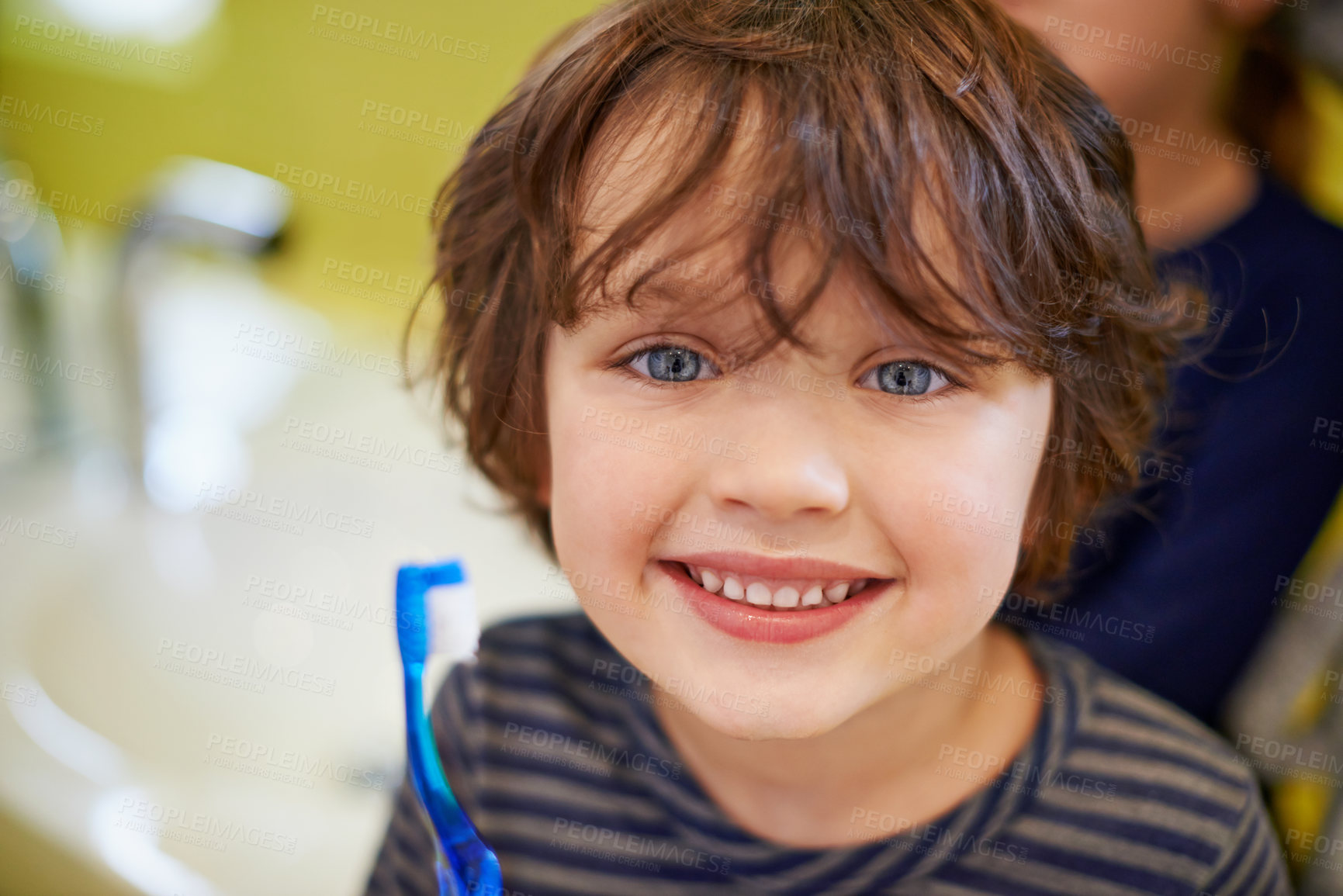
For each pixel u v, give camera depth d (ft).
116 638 2.77
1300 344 2.13
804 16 1.36
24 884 2.15
